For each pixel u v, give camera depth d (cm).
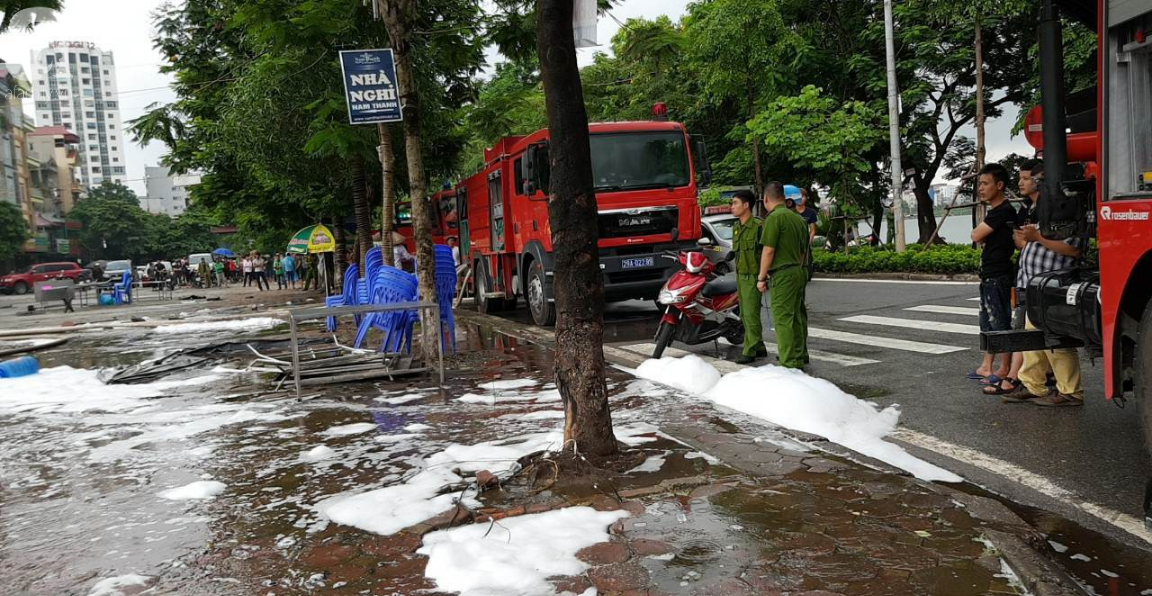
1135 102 400
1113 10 402
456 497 439
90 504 475
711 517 389
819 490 421
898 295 1482
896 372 779
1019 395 638
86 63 16188
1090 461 480
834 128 2342
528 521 393
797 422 577
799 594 307
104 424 714
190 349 1210
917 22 2484
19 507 478
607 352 976
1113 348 415
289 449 581
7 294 5591
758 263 848
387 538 386
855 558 337
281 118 1589
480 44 1023
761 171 2703
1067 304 494
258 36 923
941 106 2714
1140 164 398
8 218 6912
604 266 1258
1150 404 388
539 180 1242
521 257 1411
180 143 2305
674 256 1252
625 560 343
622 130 1283
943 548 344
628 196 1267
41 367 1198
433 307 826
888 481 430
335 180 2034
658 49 876
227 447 598
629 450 512
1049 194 476
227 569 364
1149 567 340
